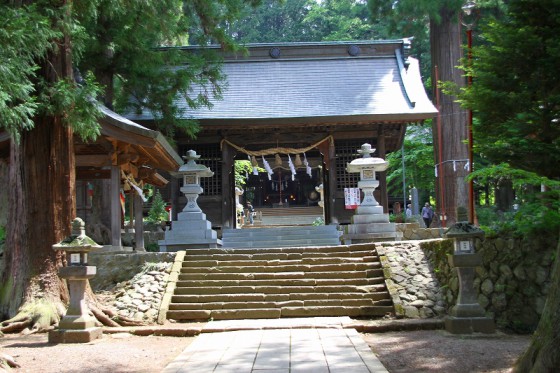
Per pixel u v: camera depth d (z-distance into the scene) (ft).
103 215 55.83
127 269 38.73
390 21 79.46
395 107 67.82
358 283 36.32
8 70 24.16
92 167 46.37
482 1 71.77
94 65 53.98
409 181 103.86
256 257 40.40
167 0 49.90
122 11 39.91
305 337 26.99
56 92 29.96
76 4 32.94
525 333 28.02
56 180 32.78
